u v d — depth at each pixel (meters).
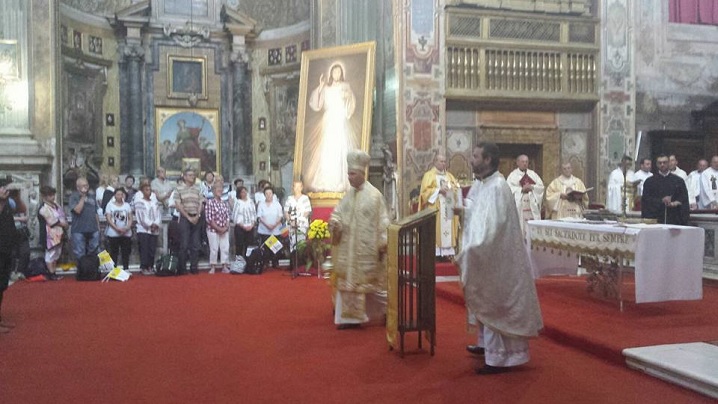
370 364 5.07
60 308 7.72
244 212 11.83
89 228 10.93
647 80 14.35
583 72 13.70
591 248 6.87
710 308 6.85
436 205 11.29
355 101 12.62
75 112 14.90
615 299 7.36
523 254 4.80
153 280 10.38
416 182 12.61
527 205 10.62
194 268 11.41
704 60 14.76
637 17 14.25
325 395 4.27
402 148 12.55
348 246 6.43
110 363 5.13
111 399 4.20
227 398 4.21
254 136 17.06
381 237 6.44
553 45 13.41
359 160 6.50
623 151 13.88
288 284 9.84
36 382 4.60
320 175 12.76
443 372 4.84
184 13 16.75
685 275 6.36
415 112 12.62
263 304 7.98
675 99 14.55
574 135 14.01
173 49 16.58
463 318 7.04
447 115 13.21
